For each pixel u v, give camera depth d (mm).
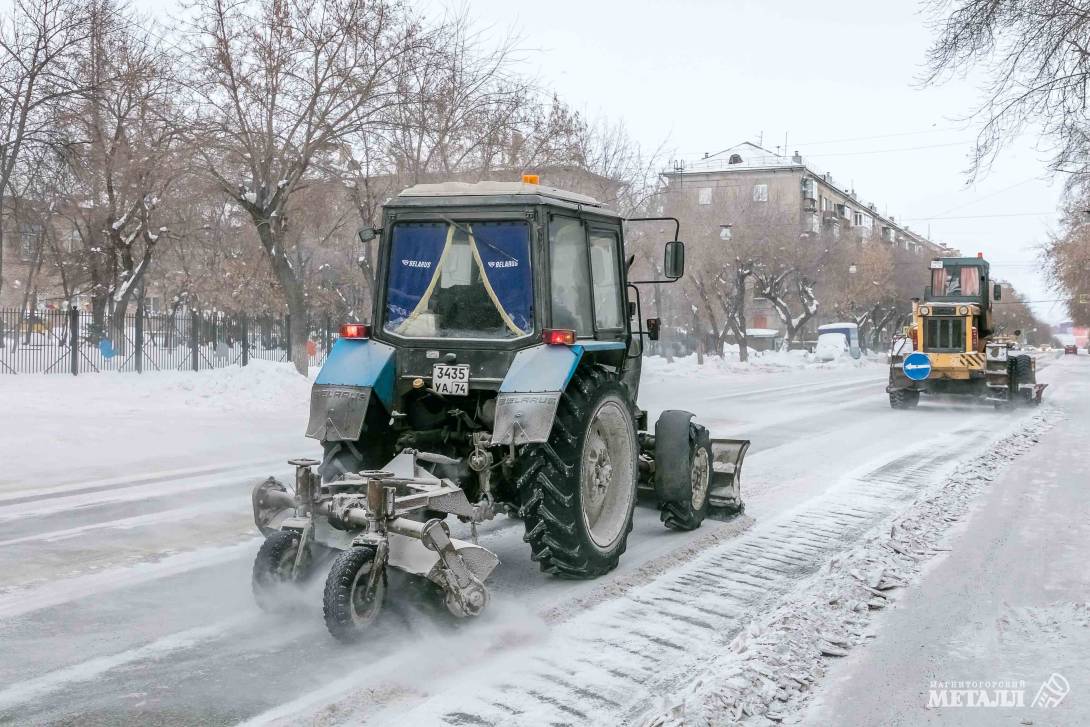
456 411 5910
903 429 15875
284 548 4871
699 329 40188
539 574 5969
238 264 31859
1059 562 6504
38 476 9609
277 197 20203
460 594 4555
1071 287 47719
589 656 4504
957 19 10500
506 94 21391
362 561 4461
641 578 5945
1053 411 20250
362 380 5680
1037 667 4473
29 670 4199
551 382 5387
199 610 5133
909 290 66750
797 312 64688
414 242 6000
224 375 17734
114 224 27469
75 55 23844
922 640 4852
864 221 100188
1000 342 23047
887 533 7227
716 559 6512
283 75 19250
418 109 20234
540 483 5418
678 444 6977
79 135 25938
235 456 11273
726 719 3742
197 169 19422
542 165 23828
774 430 15531
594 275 6520
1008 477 10492
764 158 78062
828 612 5215
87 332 24516
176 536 6957
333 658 4391
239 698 3904
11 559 6180
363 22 18953
